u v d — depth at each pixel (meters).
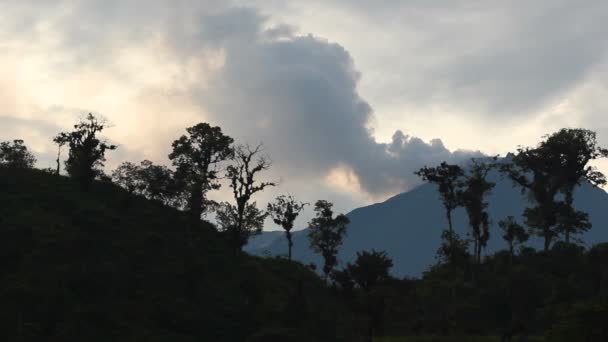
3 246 80.88
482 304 82.69
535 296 74.31
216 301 82.31
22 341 60.16
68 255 82.44
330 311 85.44
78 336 63.88
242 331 74.81
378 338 82.00
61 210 97.75
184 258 91.00
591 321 49.09
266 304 84.12
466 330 83.25
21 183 108.38
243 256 103.31
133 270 83.75
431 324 86.44
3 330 61.44
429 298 89.50
